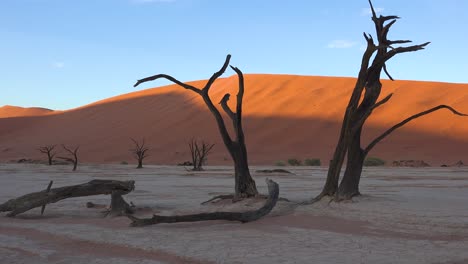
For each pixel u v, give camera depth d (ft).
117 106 390.63
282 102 311.06
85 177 118.83
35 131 390.01
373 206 45.03
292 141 274.57
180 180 104.53
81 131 357.20
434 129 265.75
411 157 241.35
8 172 148.77
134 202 55.47
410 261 25.80
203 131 302.86
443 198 55.62
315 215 41.37
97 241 32.27
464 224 36.60
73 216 44.86
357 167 50.26
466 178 112.16
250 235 33.42
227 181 99.50
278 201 47.60
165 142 300.20
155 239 32.50
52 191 44.01
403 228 35.58
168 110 351.25
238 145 46.96
